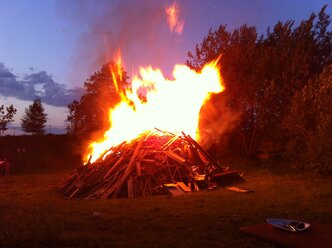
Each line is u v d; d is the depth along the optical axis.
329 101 18.06
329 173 17.78
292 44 25.03
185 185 14.83
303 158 19.73
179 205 11.55
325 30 25.53
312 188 14.44
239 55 26.53
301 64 23.19
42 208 11.48
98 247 7.05
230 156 28.20
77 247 7.04
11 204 12.12
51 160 30.05
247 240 7.55
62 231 8.20
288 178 17.81
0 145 32.09
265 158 24.33
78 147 33.28
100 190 14.28
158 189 14.29
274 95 23.23
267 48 25.09
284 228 3.93
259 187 15.32
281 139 23.22
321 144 17.50
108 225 8.88
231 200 12.30
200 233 8.09
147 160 15.31
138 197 13.60
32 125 47.03
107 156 16.52
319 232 3.88
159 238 7.70
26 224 8.83
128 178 14.49
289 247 3.52
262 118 23.64
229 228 8.52
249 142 27.67
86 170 15.73
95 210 10.96
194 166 16.41
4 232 8.05
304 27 25.12
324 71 19.42
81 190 14.25
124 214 10.23
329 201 11.84
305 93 19.62
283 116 22.69
